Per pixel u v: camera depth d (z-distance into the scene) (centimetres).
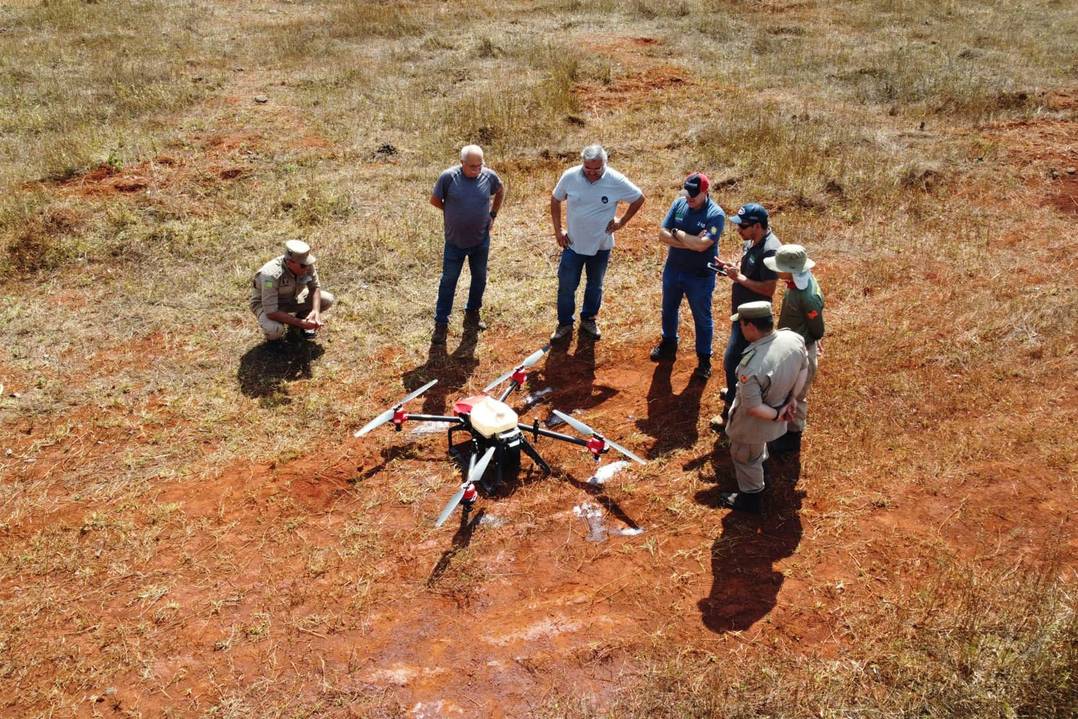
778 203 1030
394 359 722
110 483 572
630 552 519
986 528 530
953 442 605
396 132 1248
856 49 1703
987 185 1067
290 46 1661
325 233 930
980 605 467
